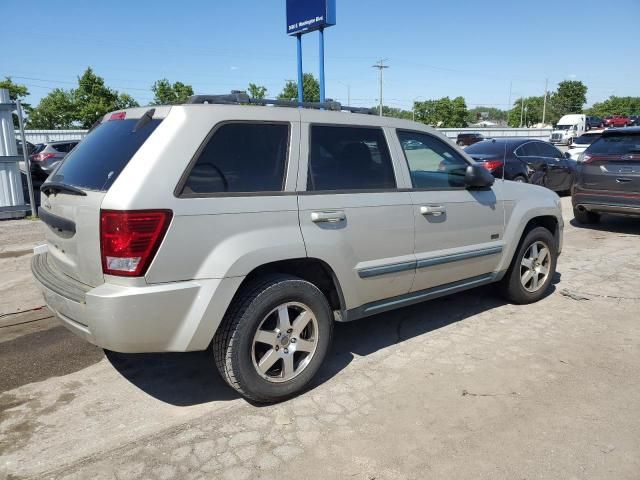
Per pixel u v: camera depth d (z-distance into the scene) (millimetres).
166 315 2902
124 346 2873
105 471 2738
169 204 2877
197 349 3049
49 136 32750
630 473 2682
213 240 3020
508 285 5172
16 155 10992
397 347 4293
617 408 3293
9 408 3396
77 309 2979
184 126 3031
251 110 3316
